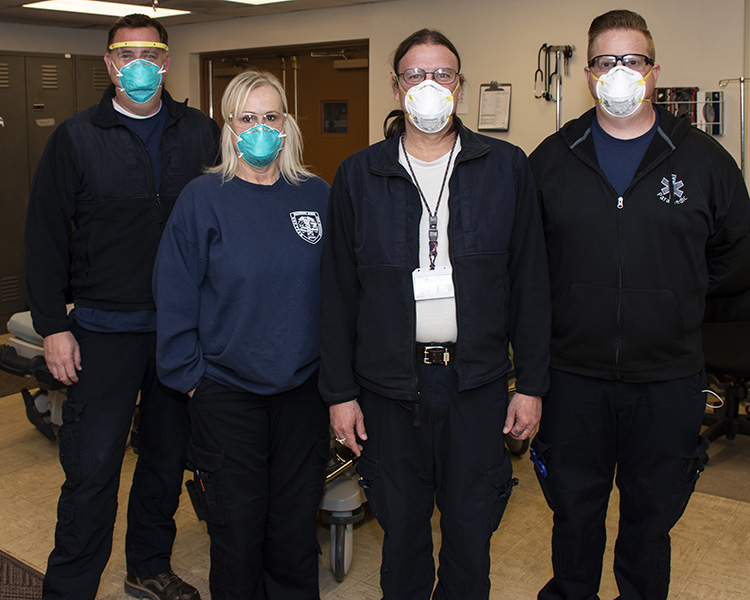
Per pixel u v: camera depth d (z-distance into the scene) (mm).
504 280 1797
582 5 4516
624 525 2029
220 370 1924
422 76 1722
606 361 1879
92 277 2129
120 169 2102
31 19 5816
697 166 1820
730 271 2020
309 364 1980
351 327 1867
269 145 1861
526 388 1814
